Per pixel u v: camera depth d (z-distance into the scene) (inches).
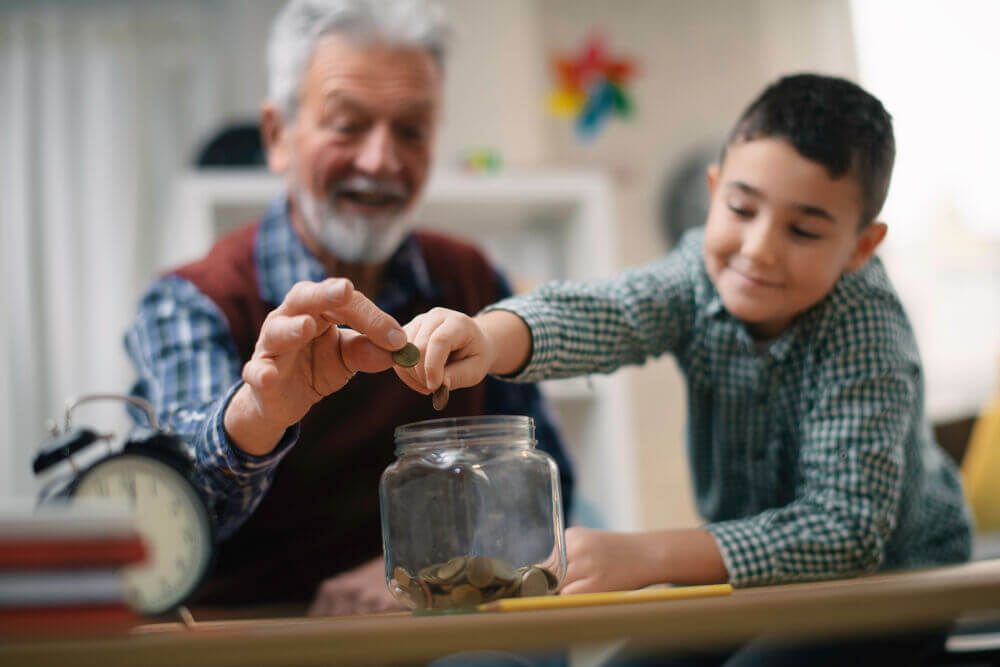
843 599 22.5
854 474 38.1
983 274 125.5
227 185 99.0
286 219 61.2
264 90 117.3
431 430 29.0
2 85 112.9
